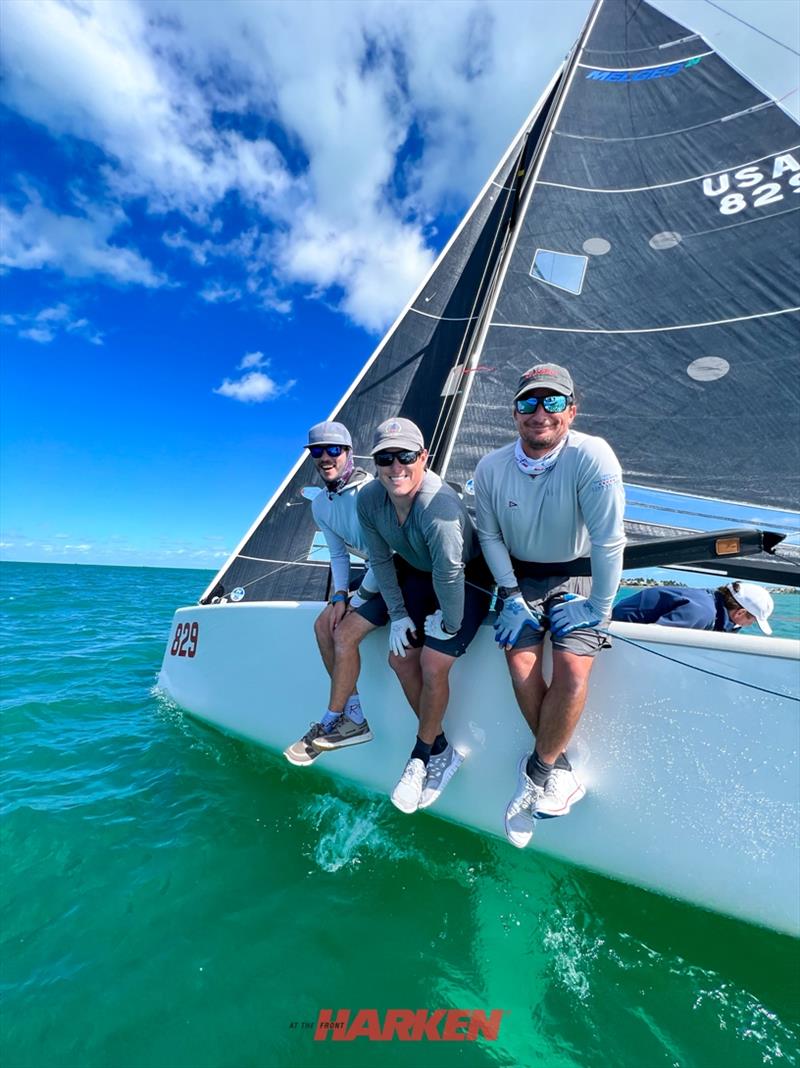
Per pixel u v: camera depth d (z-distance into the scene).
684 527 2.68
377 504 1.76
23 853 2.16
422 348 4.39
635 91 4.12
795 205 3.17
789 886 1.48
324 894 1.89
